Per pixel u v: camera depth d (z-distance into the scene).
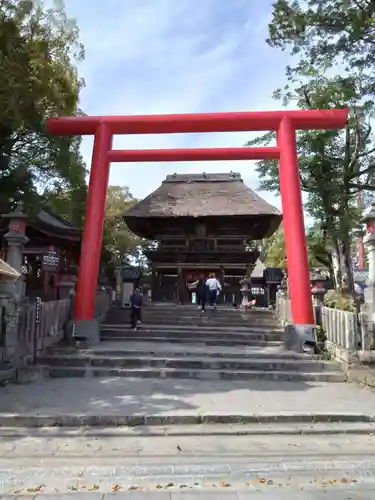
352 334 11.06
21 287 10.53
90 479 4.86
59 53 13.77
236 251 26.09
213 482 4.79
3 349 9.97
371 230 12.16
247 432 6.71
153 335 15.09
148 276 33.59
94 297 14.38
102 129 15.10
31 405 7.75
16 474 4.99
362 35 11.37
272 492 4.48
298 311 13.48
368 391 9.41
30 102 11.35
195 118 15.02
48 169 16.53
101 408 7.57
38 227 19.91
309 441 6.38
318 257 27.55
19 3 11.62
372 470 5.14
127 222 25.84
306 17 11.48
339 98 18.94
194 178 28.48
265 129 15.35
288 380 10.59
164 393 8.91
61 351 12.10
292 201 14.35
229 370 10.98
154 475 4.97
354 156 21.34
